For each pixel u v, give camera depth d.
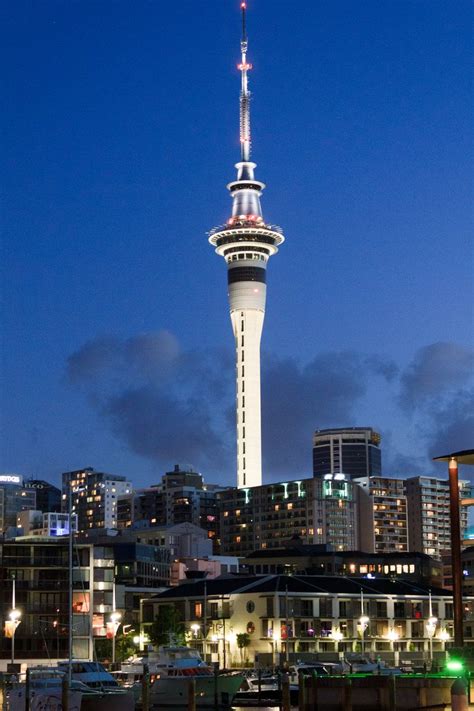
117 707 91.56
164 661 124.44
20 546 197.62
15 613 155.88
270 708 113.00
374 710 72.88
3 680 112.31
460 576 73.81
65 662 130.75
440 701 70.69
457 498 74.88
